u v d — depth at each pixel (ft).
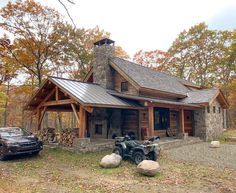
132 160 34.81
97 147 43.34
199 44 116.88
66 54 81.51
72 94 40.93
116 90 59.16
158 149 34.65
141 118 56.13
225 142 58.18
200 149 45.16
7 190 21.91
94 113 58.23
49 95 49.29
